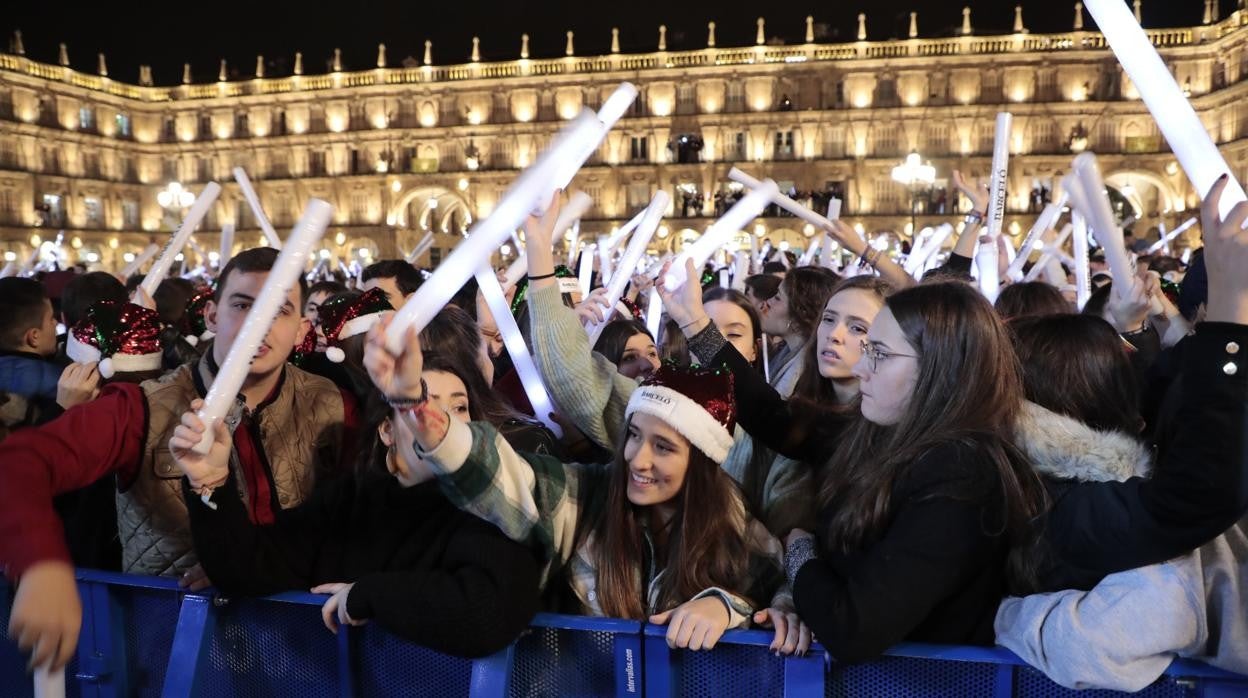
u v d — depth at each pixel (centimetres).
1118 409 277
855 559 233
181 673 270
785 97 5784
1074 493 224
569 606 292
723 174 5800
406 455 273
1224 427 183
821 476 302
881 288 333
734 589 272
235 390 213
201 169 6619
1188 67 5356
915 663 233
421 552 282
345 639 262
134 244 6606
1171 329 432
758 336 540
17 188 5988
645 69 5903
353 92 6294
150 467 292
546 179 188
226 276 306
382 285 591
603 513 288
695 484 272
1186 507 190
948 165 5569
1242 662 214
